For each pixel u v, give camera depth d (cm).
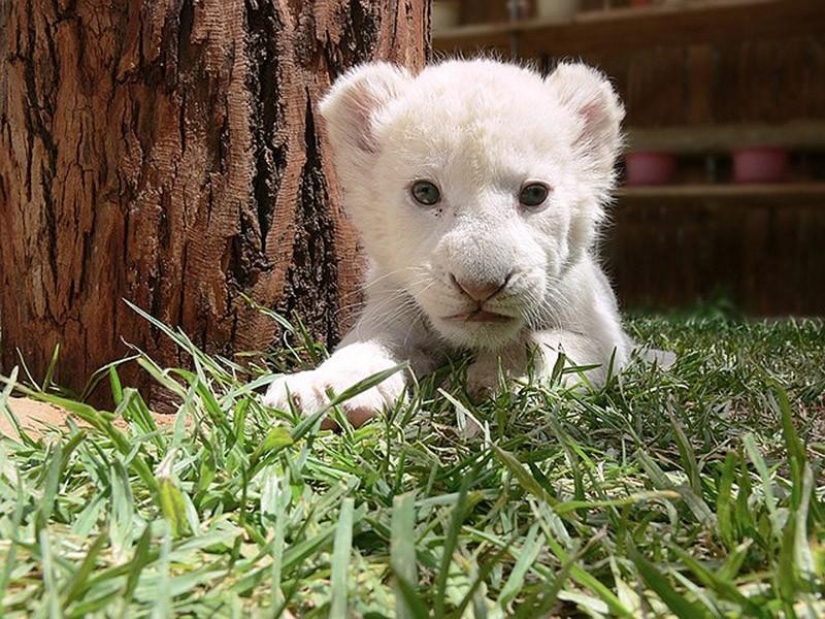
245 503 28
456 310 43
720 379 53
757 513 28
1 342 52
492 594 24
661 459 35
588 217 51
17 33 47
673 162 155
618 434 39
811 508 27
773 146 144
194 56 47
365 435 37
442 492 30
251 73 48
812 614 21
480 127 44
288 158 50
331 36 52
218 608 22
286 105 50
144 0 46
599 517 28
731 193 143
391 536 24
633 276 169
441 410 42
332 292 53
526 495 29
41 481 30
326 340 53
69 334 49
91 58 46
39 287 49
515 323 44
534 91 49
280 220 50
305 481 31
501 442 34
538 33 146
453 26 152
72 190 48
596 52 162
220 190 48
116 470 28
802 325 94
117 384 40
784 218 158
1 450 32
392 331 49
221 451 33
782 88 154
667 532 27
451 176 44
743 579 23
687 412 44
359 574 24
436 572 24
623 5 157
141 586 23
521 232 44
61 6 46
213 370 43
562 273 49
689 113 161
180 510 27
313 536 25
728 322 103
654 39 152
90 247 48
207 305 48
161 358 48
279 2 49
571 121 50
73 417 41
